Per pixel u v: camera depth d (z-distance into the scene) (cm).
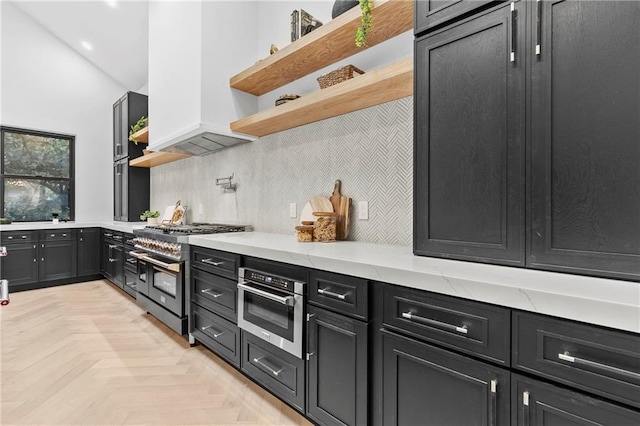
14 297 396
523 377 92
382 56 204
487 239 121
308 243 200
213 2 267
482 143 122
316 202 228
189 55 271
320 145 237
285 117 229
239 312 202
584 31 100
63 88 498
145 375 212
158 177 456
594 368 81
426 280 111
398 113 193
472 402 103
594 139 98
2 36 446
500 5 117
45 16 458
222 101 270
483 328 100
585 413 83
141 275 331
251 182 296
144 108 474
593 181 98
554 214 105
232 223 319
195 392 193
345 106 205
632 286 89
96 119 530
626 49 93
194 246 250
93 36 464
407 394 120
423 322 114
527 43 111
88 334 281
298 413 174
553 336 87
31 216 476
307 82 253
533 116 109
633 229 92
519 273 106
